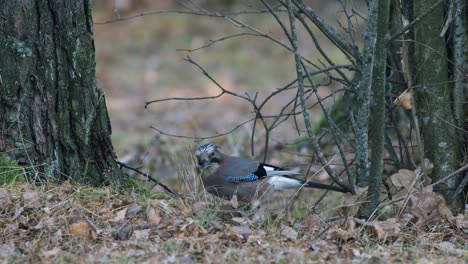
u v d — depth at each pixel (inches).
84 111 435.2
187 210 419.2
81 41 430.6
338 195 584.7
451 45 451.2
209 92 1128.2
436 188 451.2
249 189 496.1
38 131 426.0
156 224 397.1
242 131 837.8
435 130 448.8
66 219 392.8
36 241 373.7
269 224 416.5
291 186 501.0
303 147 703.1
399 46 473.1
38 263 342.3
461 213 450.9
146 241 376.2
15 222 389.4
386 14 404.2
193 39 1378.0
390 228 412.5
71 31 425.4
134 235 383.9
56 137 430.0
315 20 451.2
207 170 502.0
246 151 730.2
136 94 1125.7
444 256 373.7
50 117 427.2
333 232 406.0
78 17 427.5
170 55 1322.6
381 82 409.7
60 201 407.2
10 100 419.2
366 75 428.1
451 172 449.7
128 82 1179.9
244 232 396.5
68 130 431.8
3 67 416.8
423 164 439.8
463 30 445.4
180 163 545.0
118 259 344.8
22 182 418.0
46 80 423.8
